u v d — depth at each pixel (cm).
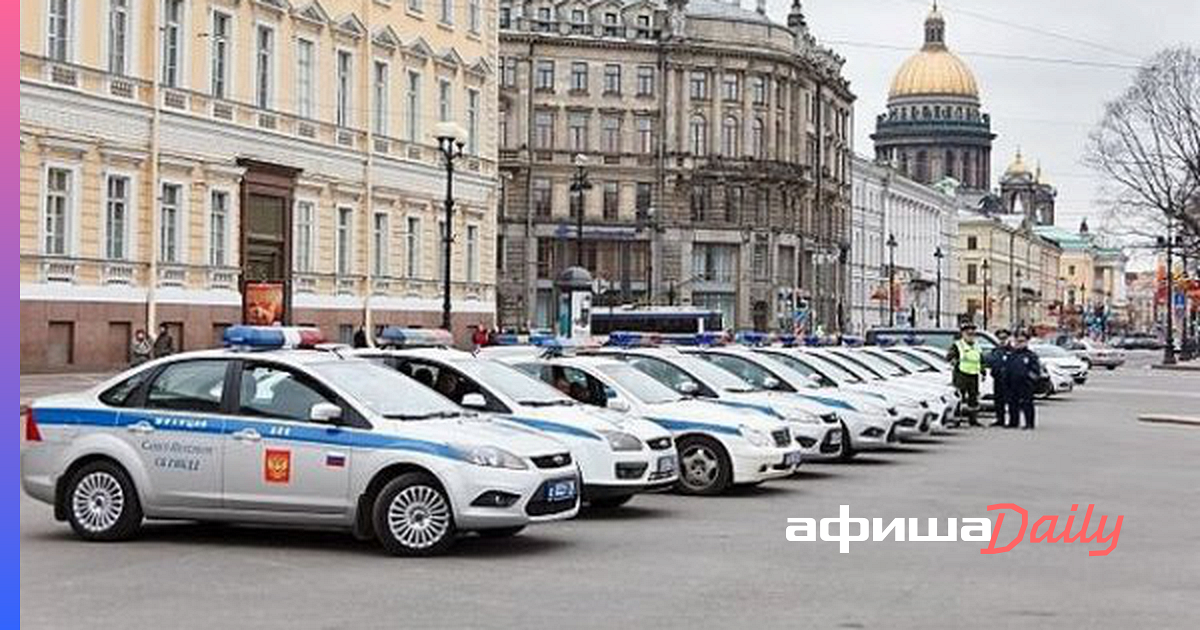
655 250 11719
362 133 5906
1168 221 7938
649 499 1925
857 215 14462
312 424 1421
